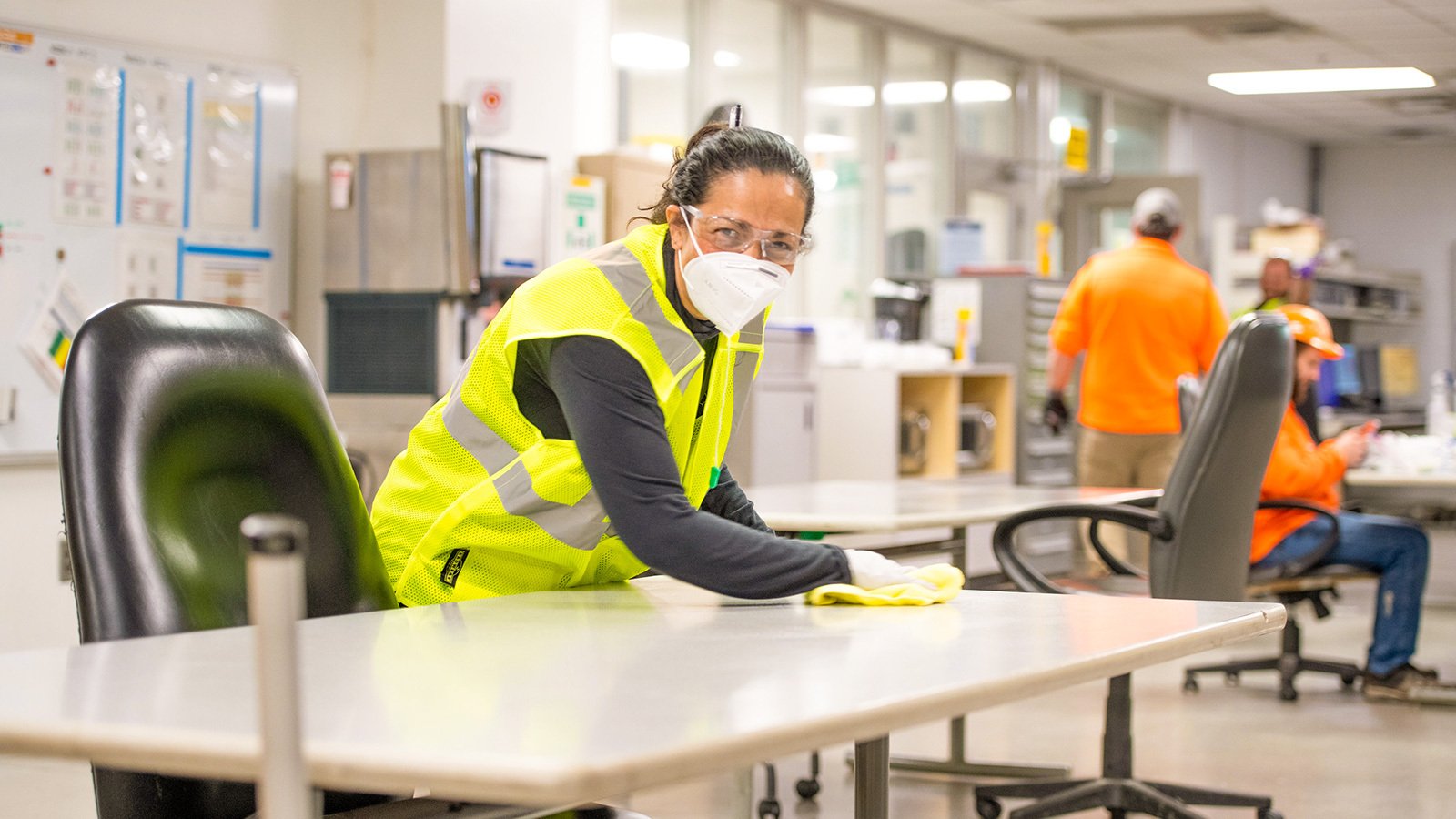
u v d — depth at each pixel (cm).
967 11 837
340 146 550
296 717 88
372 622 151
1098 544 376
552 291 171
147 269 487
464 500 181
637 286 171
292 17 533
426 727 98
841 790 396
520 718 101
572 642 138
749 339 193
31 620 462
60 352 464
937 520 311
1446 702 508
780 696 110
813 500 367
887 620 157
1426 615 725
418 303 493
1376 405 1130
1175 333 561
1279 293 661
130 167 482
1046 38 912
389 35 553
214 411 167
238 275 512
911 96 891
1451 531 761
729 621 154
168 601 151
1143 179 956
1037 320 823
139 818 143
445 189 487
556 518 179
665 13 720
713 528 165
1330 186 1368
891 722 108
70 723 99
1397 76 1029
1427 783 398
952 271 866
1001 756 429
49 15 464
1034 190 977
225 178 508
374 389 502
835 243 835
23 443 457
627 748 92
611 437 164
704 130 177
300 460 175
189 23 503
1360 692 534
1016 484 817
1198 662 601
